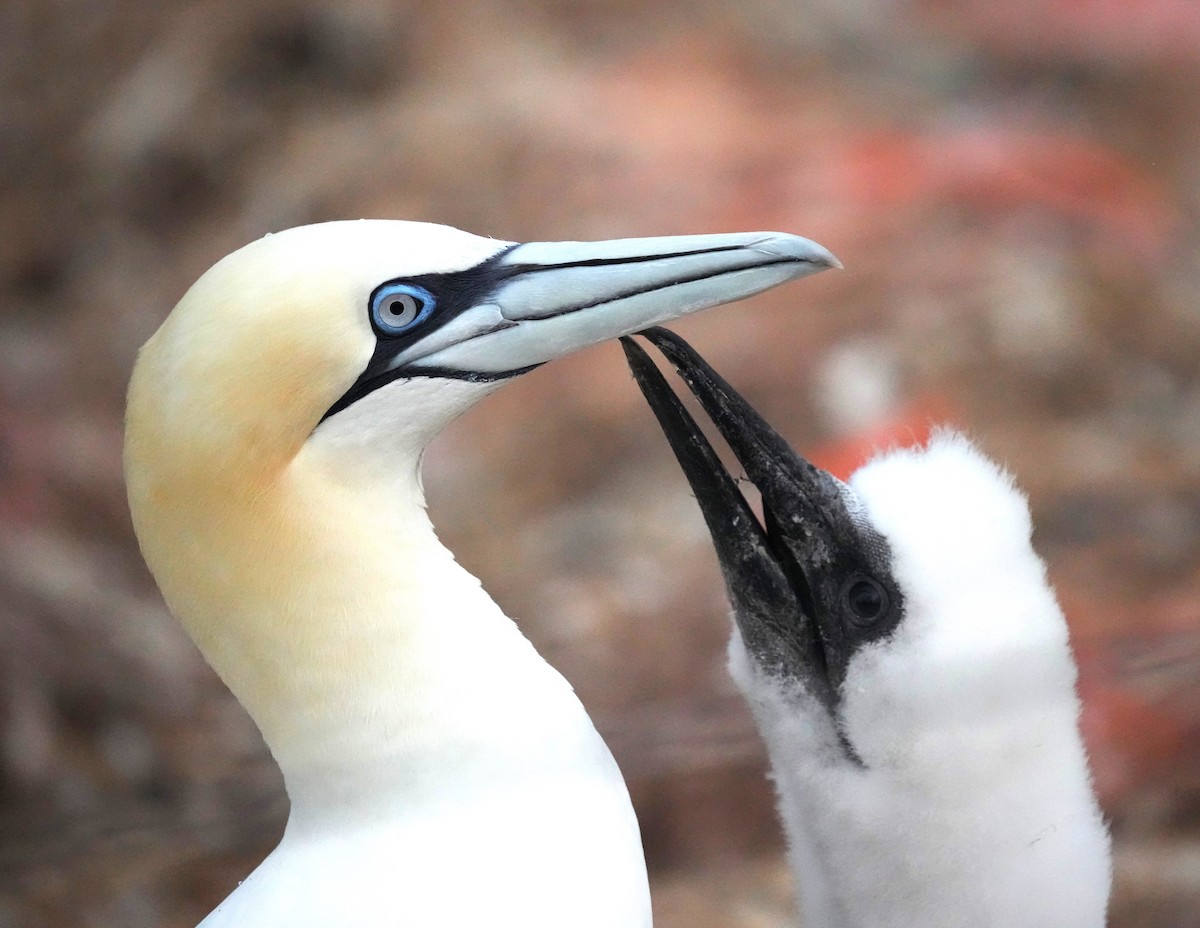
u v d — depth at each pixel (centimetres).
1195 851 1084
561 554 1537
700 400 802
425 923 647
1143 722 1123
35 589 1436
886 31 2227
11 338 1952
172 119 2172
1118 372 1652
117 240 2098
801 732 801
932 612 751
